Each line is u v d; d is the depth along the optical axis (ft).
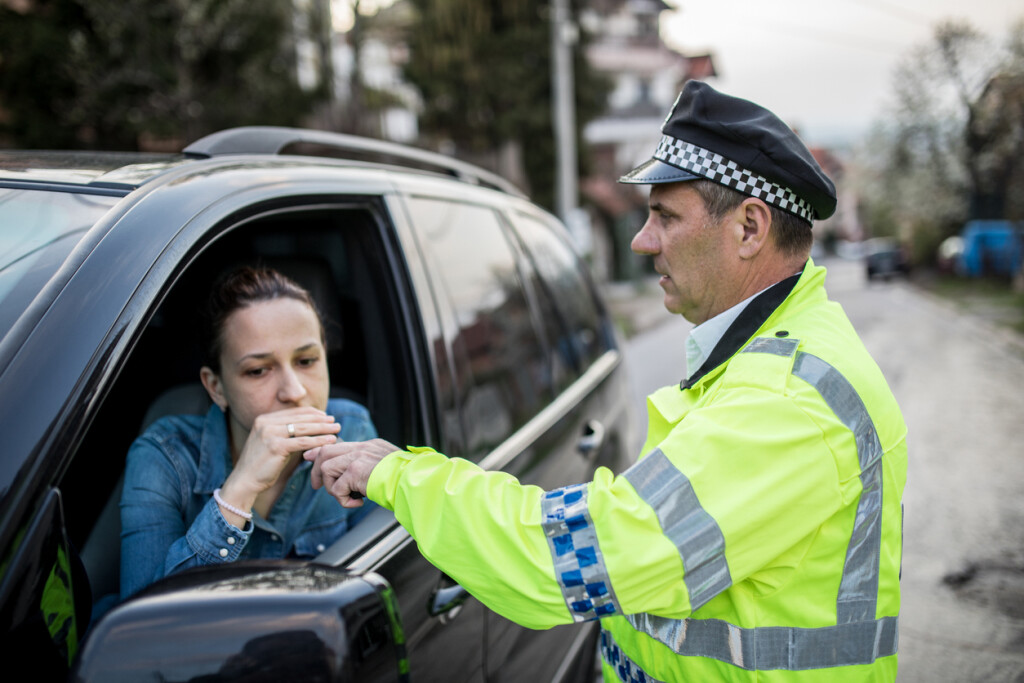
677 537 2.94
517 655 5.54
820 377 3.18
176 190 3.98
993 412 21.68
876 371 3.43
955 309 50.55
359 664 2.60
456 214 6.62
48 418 2.92
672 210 3.69
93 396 3.06
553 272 8.63
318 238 5.98
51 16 24.03
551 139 53.98
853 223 181.16
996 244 68.95
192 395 5.36
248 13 27.35
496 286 6.86
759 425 3.06
